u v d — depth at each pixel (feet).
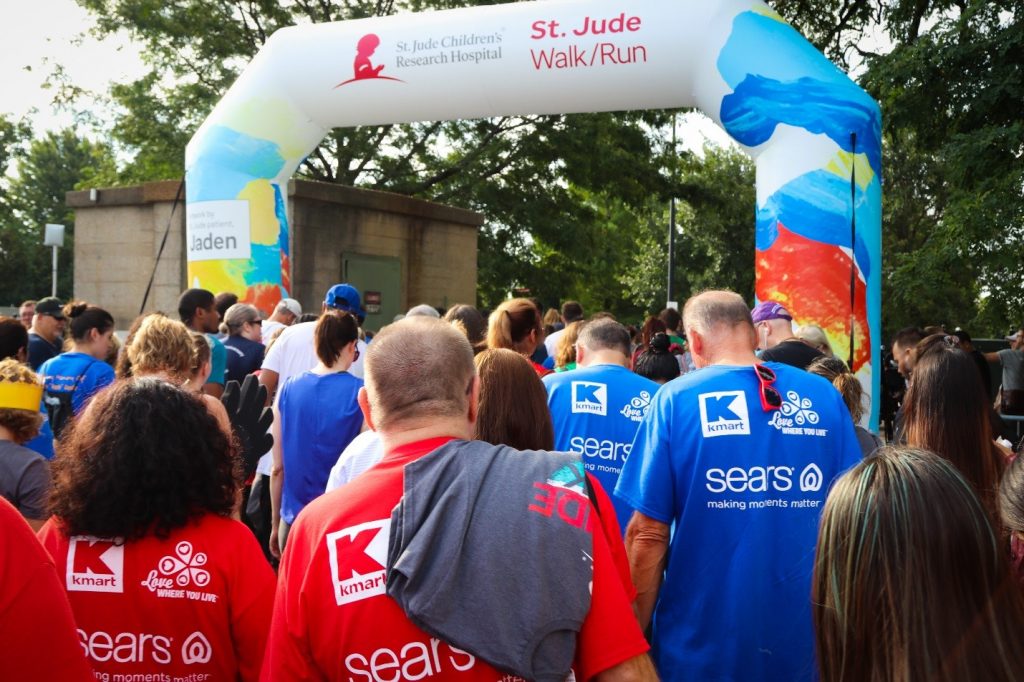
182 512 6.35
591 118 59.47
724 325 9.10
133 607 6.28
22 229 181.57
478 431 8.23
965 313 94.48
